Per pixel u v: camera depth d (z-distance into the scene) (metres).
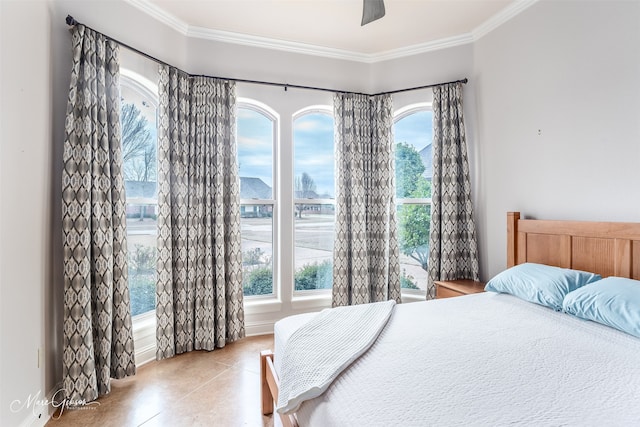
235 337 2.90
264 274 3.29
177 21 2.78
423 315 1.80
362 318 1.69
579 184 2.14
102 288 2.06
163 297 2.57
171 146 2.67
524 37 2.53
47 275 1.89
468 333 1.52
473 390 1.04
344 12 2.70
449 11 2.69
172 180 2.68
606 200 1.99
